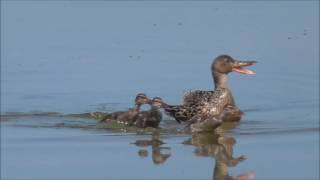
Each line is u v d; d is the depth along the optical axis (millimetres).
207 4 30703
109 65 26000
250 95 23625
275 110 22156
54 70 25625
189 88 24094
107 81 24828
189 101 21391
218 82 21812
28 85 24375
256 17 29328
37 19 29422
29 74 25281
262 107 22500
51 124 21109
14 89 24109
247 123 20953
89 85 24453
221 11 30031
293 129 20266
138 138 19844
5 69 25750
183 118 21094
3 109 22500
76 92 23875
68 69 25750
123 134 20156
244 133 20047
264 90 24000
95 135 20062
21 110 22469
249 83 24656
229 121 21000
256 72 25422
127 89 24172
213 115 20875
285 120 21156
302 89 23969
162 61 26141
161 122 21297
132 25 28953
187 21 29172
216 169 17719
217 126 20156
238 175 17422
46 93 23797
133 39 27812
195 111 21062
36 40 27812
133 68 25719
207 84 24375
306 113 21781
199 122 20297
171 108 21109
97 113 22016
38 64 26062
